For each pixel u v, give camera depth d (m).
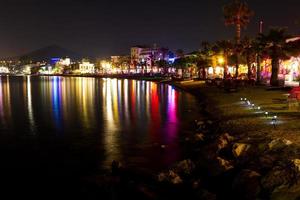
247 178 12.35
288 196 10.48
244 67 89.94
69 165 19.02
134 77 151.75
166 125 30.28
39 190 15.62
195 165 16.30
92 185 15.78
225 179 13.89
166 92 69.00
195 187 13.60
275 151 14.66
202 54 92.75
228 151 16.61
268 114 25.66
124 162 19.03
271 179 11.52
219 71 99.31
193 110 39.66
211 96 46.62
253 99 36.28
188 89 69.06
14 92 76.44
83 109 43.75
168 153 20.50
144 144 23.05
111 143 23.73
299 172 11.12
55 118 36.31
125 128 29.42
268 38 48.16
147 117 35.59
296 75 57.28
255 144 16.45
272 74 49.44
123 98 57.84
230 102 36.91
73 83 118.62
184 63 111.88
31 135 27.30
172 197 13.45
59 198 14.70
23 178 17.16
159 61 160.25
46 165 19.14
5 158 20.64
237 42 65.31
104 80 143.75
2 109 44.94
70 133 27.77
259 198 11.07
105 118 35.62
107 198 14.26
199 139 22.55
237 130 21.84
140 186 14.68
